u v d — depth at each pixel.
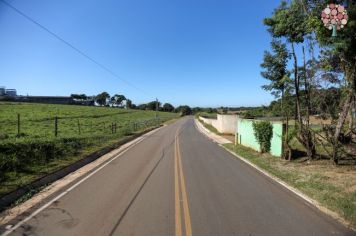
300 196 9.08
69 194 9.31
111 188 10.02
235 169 13.59
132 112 103.44
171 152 19.72
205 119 67.44
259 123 18.88
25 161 12.84
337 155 13.66
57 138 19.25
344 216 7.24
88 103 143.00
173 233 6.29
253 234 6.24
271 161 15.39
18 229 6.52
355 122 14.38
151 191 9.62
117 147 22.61
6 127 30.28
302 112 15.86
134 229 6.50
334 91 14.01
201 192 9.52
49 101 124.38
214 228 6.55
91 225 6.73
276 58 17.36
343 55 11.90
